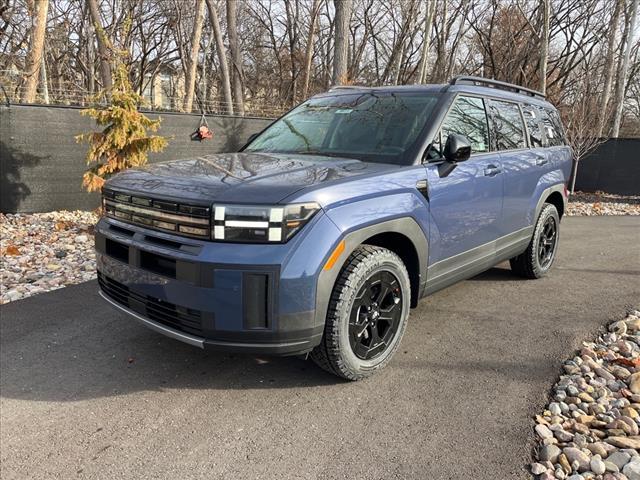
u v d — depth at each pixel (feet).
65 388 10.78
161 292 9.75
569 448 8.95
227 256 9.07
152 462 8.54
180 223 9.55
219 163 11.76
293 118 15.75
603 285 18.62
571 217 37.81
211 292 9.13
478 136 14.55
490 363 12.26
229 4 68.44
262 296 9.20
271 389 10.90
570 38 81.00
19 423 9.55
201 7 55.11
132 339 13.11
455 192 12.83
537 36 71.92
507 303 16.47
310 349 9.91
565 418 10.07
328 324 10.14
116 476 8.21
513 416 10.06
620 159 50.90
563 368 12.09
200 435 9.29
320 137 14.12
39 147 28.50
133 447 8.92
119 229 10.96
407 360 12.35
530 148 17.25
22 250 21.38
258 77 103.04
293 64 92.79
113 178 11.83
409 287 11.81
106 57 39.55
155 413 9.95
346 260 10.22
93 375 11.32
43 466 8.41
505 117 16.15
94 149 24.12
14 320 14.08
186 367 11.78
